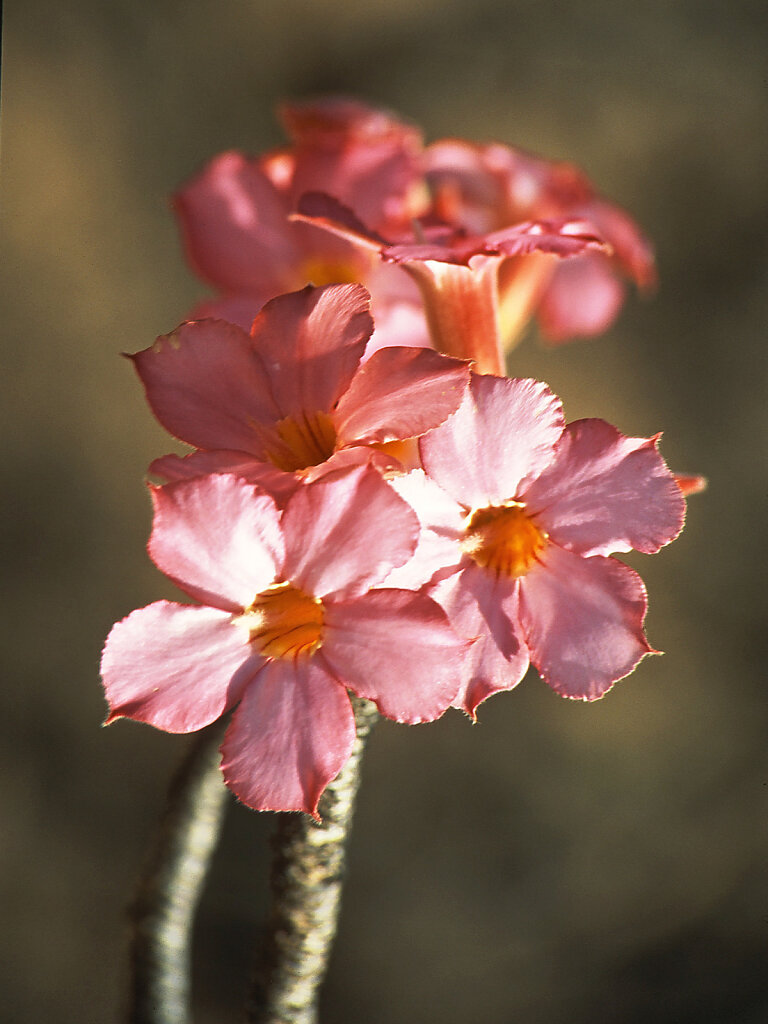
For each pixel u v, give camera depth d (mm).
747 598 2238
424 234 812
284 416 773
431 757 2178
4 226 2459
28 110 2486
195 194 916
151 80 2533
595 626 771
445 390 763
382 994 2023
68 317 2455
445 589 773
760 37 2482
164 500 764
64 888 2143
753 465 2301
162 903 829
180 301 2449
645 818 2152
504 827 2150
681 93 2459
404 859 2113
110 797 2217
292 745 764
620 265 954
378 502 762
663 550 2262
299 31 2535
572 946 2080
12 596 2322
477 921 2082
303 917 794
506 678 773
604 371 2322
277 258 911
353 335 769
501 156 920
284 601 772
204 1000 1995
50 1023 2043
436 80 2502
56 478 2396
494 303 809
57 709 2270
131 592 2350
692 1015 2018
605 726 2197
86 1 2539
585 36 2508
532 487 774
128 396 2434
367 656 764
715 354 2348
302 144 908
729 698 2199
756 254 2381
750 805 2146
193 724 767
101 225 2486
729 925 2096
